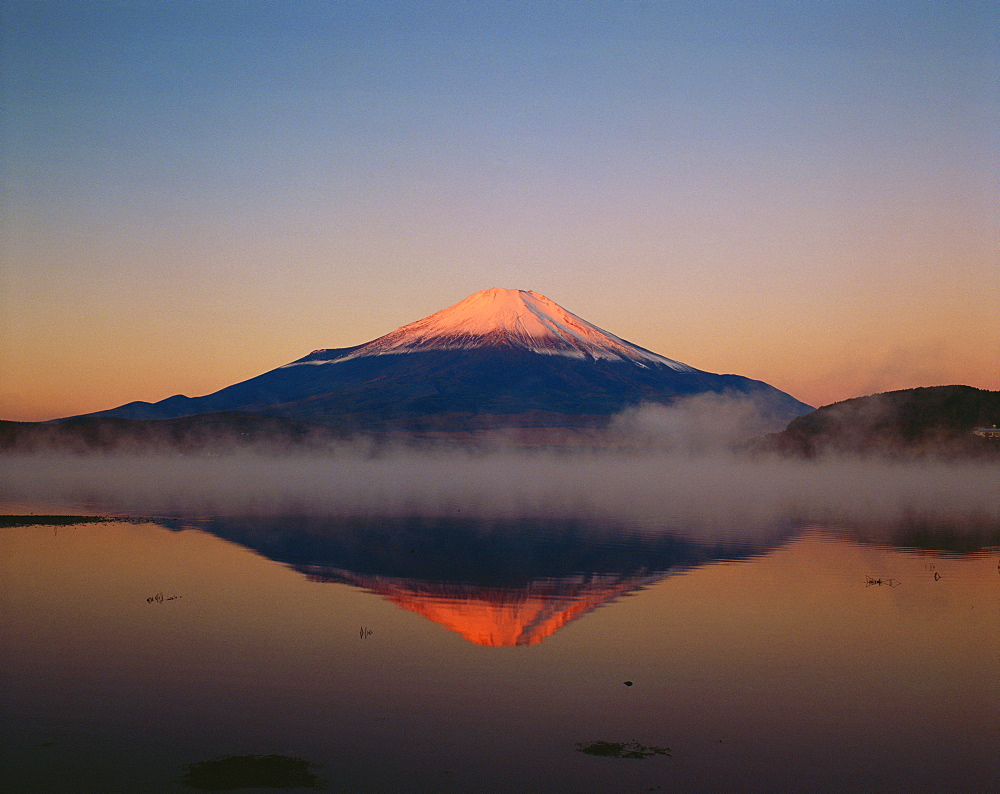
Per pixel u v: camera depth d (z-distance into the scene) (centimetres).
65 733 1705
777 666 2217
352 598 3041
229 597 3027
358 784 1497
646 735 1745
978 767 1605
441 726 1778
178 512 6194
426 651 2334
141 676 2070
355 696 1952
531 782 1517
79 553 4003
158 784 1482
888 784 1532
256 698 1927
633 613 2822
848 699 1969
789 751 1670
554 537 4850
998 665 2236
